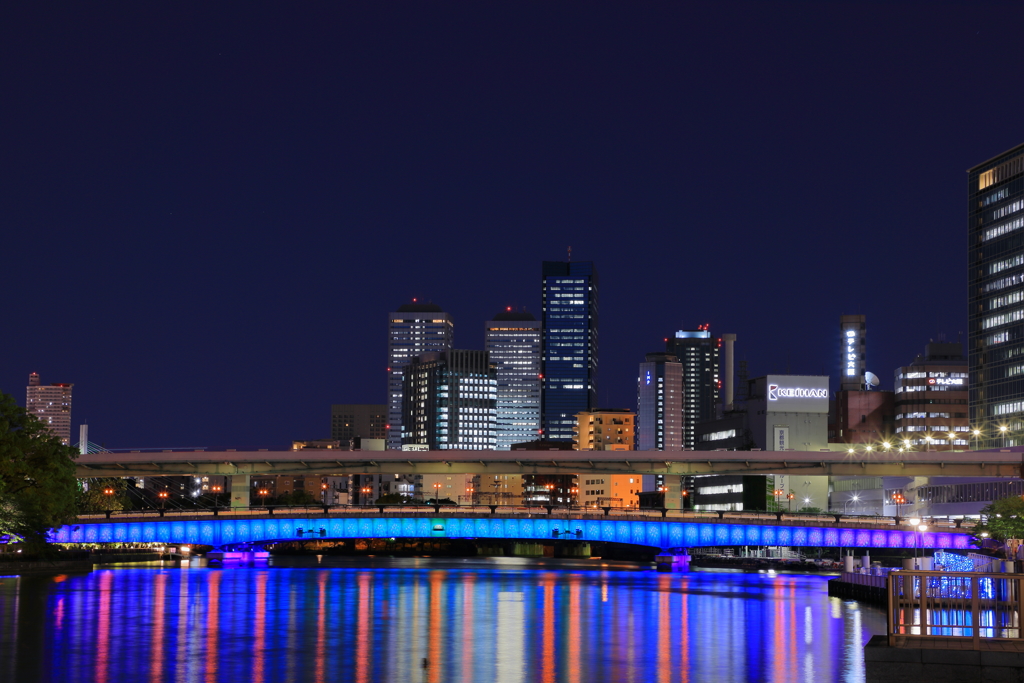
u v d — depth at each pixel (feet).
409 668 250.37
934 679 160.25
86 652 272.31
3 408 487.20
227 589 504.02
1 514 491.31
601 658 271.08
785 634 326.85
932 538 629.10
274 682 229.45
